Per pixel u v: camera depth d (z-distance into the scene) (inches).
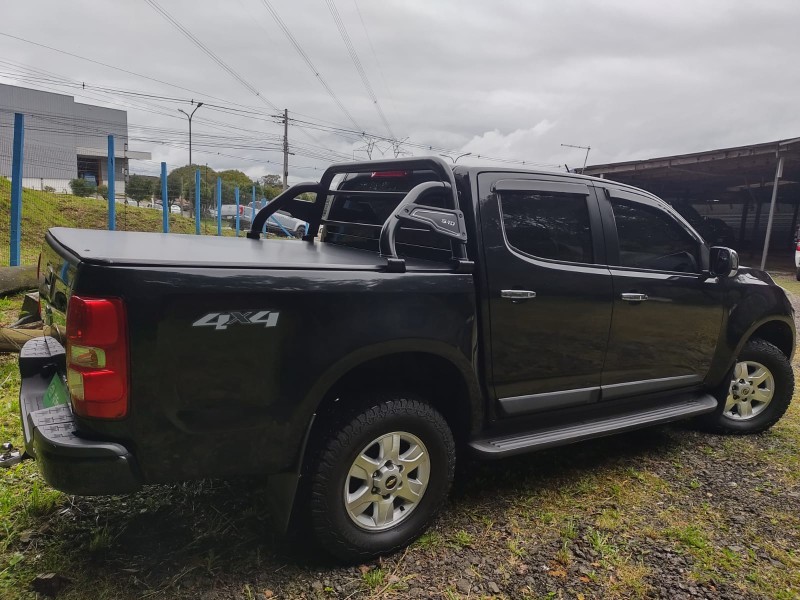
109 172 367.2
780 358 162.6
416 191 101.9
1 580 87.3
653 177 930.1
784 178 890.7
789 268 735.7
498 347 110.2
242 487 119.0
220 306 78.5
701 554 104.0
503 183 113.9
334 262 93.3
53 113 2273.6
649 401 143.4
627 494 125.8
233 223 965.8
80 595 85.2
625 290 127.9
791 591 94.8
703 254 147.0
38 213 508.1
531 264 113.3
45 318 110.5
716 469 140.6
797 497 127.3
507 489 125.8
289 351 84.2
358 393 97.5
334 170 145.8
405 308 94.8
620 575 97.0
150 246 97.3
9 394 158.9
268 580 91.3
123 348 73.4
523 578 95.2
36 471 118.8
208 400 79.3
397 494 98.8
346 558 94.7
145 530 102.7
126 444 76.3
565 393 122.5
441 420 101.3
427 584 92.6
